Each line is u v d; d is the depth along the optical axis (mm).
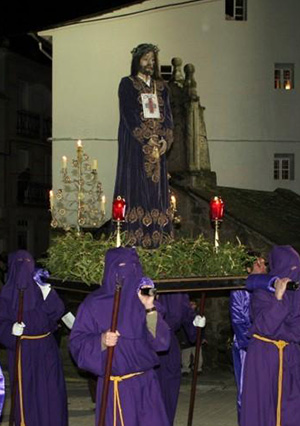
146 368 5738
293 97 20516
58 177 19656
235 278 7086
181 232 16484
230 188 18609
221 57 20172
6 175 30844
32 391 7355
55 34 19672
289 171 20656
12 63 30750
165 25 19891
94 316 5715
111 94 19766
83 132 19750
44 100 32875
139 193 8141
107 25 19703
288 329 6504
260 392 6496
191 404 7723
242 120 20328
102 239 7836
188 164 17328
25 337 7379
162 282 6801
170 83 17797
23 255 7469
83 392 11719
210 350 15844
